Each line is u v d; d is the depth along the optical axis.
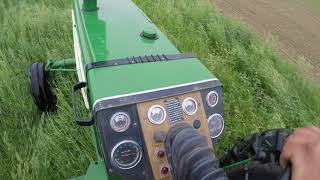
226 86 1.44
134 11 1.09
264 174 0.67
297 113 1.38
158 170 0.62
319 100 1.63
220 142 1.07
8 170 0.96
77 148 0.98
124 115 0.60
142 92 0.63
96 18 1.01
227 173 0.72
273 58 2.00
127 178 0.61
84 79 0.81
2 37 1.59
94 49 0.81
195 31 1.97
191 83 0.67
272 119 1.22
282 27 3.32
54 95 1.18
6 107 1.18
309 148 0.26
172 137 0.57
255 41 2.10
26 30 1.70
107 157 0.60
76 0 1.18
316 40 3.10
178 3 2.44
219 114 0.68
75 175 0.94
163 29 1.75
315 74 2.46
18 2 2.09
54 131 1.04
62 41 1.54
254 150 0.70
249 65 1.67
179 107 0.64
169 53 0.82
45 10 1.89
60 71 1.25
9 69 1.34
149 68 0.72
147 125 0.61
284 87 1.56
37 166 0.91
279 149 0.65
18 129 1.12
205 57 1.67
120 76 0.69
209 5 2.64
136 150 0.61
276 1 4.16
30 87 1.13
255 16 3.52
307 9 4.00
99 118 0.59
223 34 1.98
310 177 0.23
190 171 0.49
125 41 0.87
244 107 1.31
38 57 1.49
